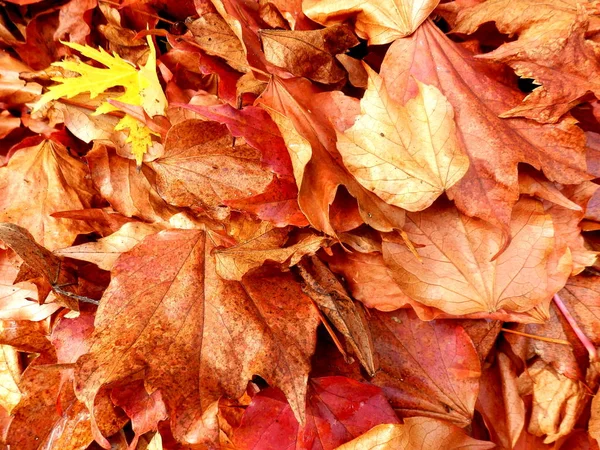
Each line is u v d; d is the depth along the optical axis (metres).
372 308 0.28
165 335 0.25
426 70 0.26
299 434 0.26
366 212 0.24
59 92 0.28
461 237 0.26
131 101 0.29
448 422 0.26
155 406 0.25
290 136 0.24
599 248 0.28
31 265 0.26
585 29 0.24
